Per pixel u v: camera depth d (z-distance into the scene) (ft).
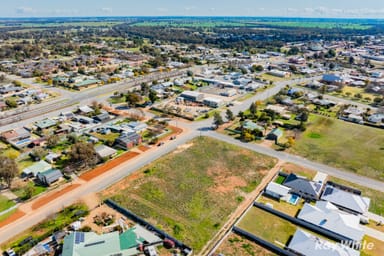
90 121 305.32
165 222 161.89
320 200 181.06
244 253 141.18
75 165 220.84
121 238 145.69
